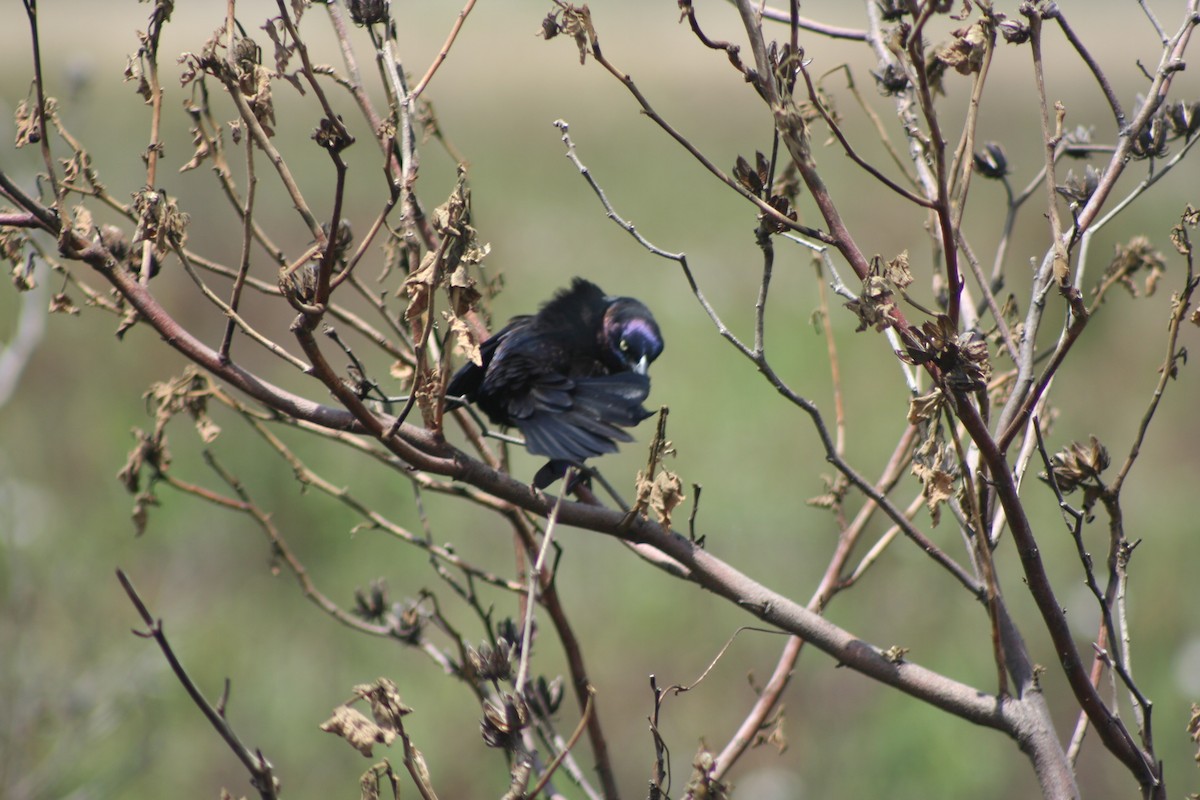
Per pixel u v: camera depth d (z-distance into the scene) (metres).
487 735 4.28
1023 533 4.31
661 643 13.41
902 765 11.50
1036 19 4.38
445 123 36.47
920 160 5.35
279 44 4.27
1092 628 12.77
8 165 9.80
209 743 11.48
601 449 6.13
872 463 16.95
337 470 15.62
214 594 13.62
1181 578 13.55
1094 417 17.38
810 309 21.45
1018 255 22.08
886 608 13.57
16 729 8.80
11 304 19.91
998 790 11.23
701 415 18.19
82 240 4.54
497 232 25.84
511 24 54.03
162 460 5.84
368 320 19.56
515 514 5.83
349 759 11.48
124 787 10.02
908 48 3.91
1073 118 31.22
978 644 12.84
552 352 7.23
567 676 12.89
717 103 38.97
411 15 46.91
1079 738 4.79
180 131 28.72
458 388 6.88
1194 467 16.03
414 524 15.19
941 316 4.10
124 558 14.07
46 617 10.81
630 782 11.35
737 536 15.23
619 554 14.83
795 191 5.70
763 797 11.17
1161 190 25.08
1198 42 37.72
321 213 25.27
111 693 9.41
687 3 4.10
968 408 4.18
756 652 13.20
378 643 12.91
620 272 23.67
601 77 44.00
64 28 42.56
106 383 18.14
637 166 31.19
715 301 22.16
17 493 12.83
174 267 21.67
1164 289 20.28
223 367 4.65
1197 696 11.71
